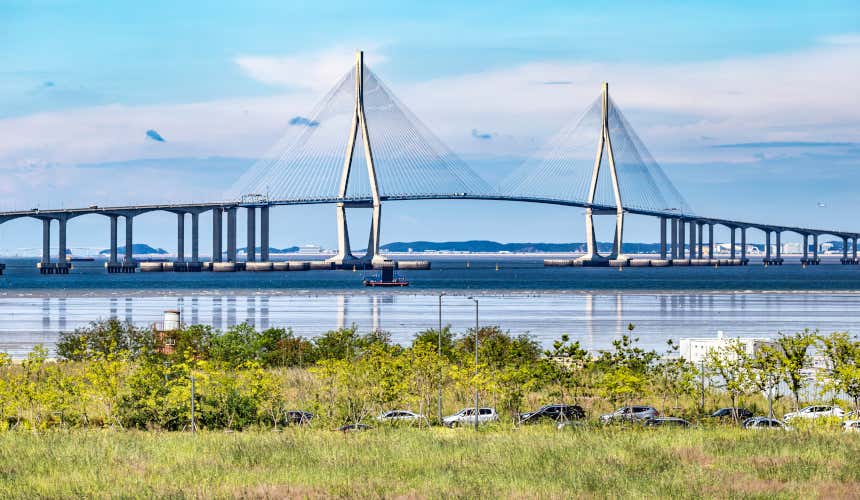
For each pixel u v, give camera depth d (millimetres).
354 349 77938
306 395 55812
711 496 30297
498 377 53062
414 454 37875
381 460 36625
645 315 142750
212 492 31328
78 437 42750
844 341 54500
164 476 34062
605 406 53375
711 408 52938
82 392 49406
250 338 79812
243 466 36031
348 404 50406
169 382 49719
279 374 64312
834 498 29953
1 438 42688
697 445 39188
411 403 53781
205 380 49844
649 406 51469
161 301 184125
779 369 51562
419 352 56969
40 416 50406
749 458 36469
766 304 169000
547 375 54875
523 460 36375
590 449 38656
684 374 54031
